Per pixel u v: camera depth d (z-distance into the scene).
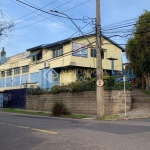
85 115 20.17
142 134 9.39
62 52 31.59
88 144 7.57
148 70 28.20
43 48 34.34
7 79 43.19
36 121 14.95
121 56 35.94
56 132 9.97
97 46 17.69
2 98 35.94
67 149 7.03
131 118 16.66
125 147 7.14
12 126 12.27
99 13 17.75
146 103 22.61
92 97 21.53
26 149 7.24
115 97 20.17
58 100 25.41
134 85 40.41
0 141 8.50
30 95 30.09
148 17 26.03
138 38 26.66
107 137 8.73
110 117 17.12
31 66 37.03
